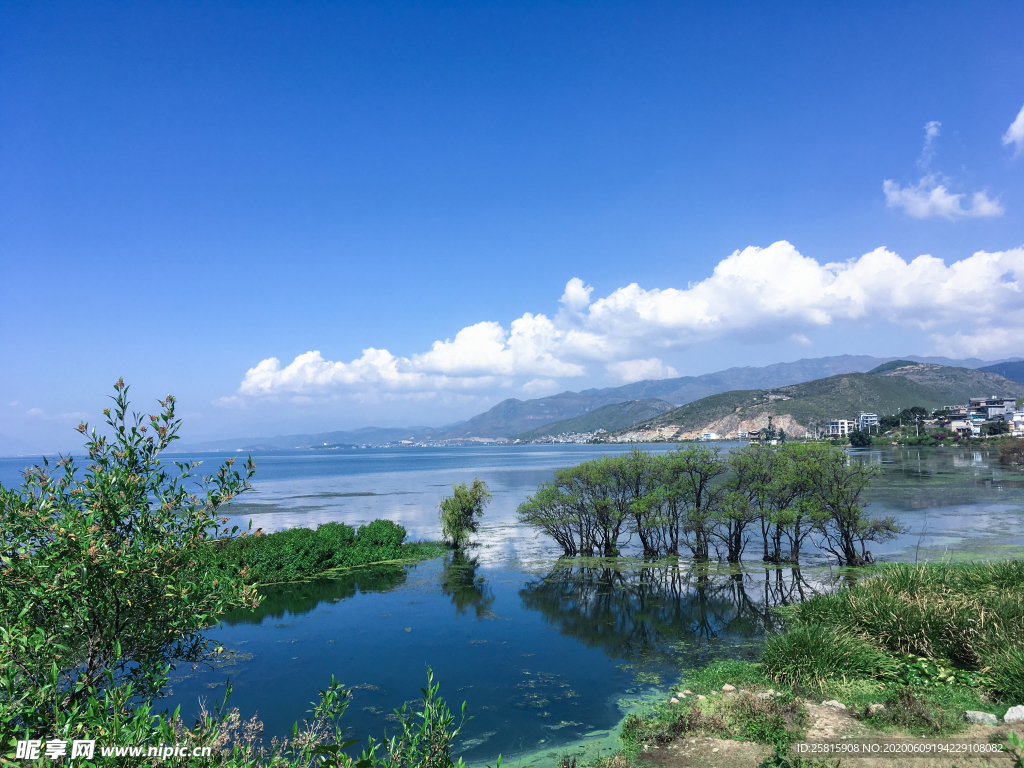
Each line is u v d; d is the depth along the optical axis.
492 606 24.81
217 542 6.20
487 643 20.14
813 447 30.69
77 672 5.45
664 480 34.25
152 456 5.94
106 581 5.38
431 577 30.12
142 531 5.65
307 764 6.12
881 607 15.06
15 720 4.95
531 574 30.66
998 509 47.84
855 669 13.11
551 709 14.84
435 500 74.31
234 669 17.84
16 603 5.07
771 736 10.70
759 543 40.22
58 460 5.59
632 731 12.71
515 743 13.08
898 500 54.28
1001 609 13.55
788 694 12.37
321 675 17.36
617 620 22.58
